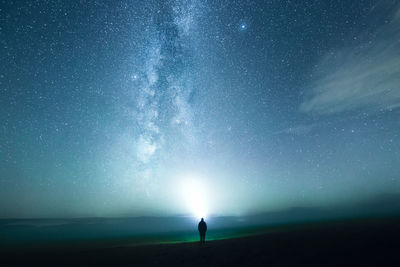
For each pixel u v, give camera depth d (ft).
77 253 35.17
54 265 26.78
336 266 15.52
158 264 22.90
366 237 24.89
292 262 17.87
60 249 45.03
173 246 34.81
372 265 14.88
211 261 21.58
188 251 28.09
